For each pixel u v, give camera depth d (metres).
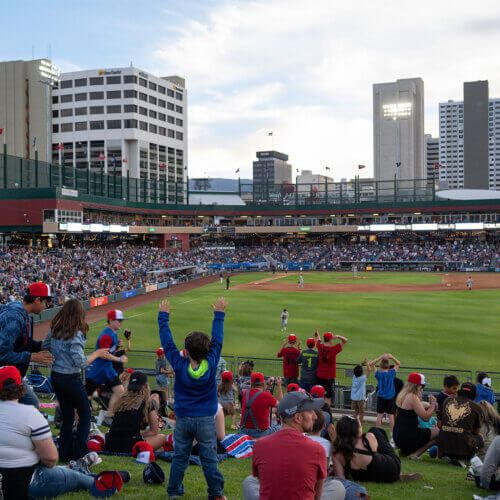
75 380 6.84
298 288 68.75
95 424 9.94
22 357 6.11
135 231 94.81
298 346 17.88
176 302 54.09
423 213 110.62
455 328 36.38
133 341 33.09
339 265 105.19
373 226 110.19
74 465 6.79
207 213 112.88
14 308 6.21
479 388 13.47
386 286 70.25
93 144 132.62
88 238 88.00
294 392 4.72
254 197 123.25
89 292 52.28
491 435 10.56
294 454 4.45
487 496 7.05
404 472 8.80
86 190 93.75
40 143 131.00
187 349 5.70
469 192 119.94
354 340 32.31
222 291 65.94
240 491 6.59
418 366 25.59
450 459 9.70
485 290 63.16
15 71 129.75
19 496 5.16
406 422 10.12
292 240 119.88
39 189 73.38
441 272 95.06
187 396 5.75
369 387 18.17
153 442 8.42
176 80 151.50
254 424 10.35
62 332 6.66
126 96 131.75
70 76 132.75
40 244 79.31
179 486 6.00
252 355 28.77
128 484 6.55
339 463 6.99
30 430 5.20
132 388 8.22
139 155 133.88
